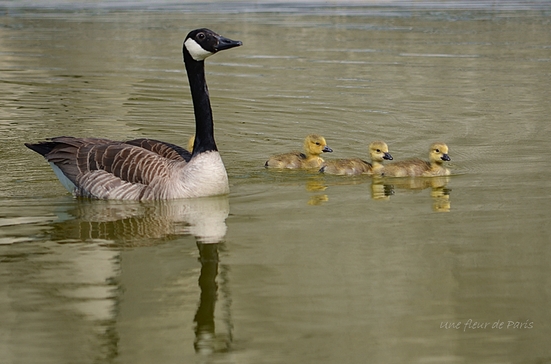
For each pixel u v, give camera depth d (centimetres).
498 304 991
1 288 1039
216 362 857
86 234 1251
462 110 2228
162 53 3225
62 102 2369
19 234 1248
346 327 932
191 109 2311
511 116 2148
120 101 2395
